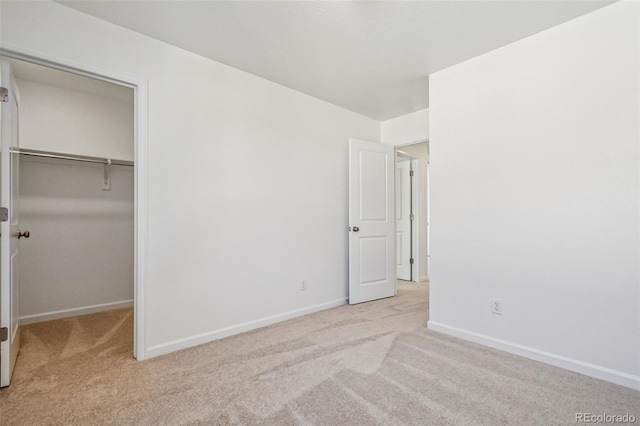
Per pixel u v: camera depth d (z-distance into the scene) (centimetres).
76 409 159
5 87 178
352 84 302
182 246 235
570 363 200
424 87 307
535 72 217
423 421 149
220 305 255
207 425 147
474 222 248
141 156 217
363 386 180
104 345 240
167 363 209
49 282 305
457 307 258
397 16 198
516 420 150
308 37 223
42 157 298
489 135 240
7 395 171
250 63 260
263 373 196
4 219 176
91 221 329
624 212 183
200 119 246
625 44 183
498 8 191
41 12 181
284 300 302
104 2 186
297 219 315
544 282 212
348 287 368
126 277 351
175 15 198
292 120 312
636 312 179
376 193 383
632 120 181
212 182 252
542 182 214
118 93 327
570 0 183
